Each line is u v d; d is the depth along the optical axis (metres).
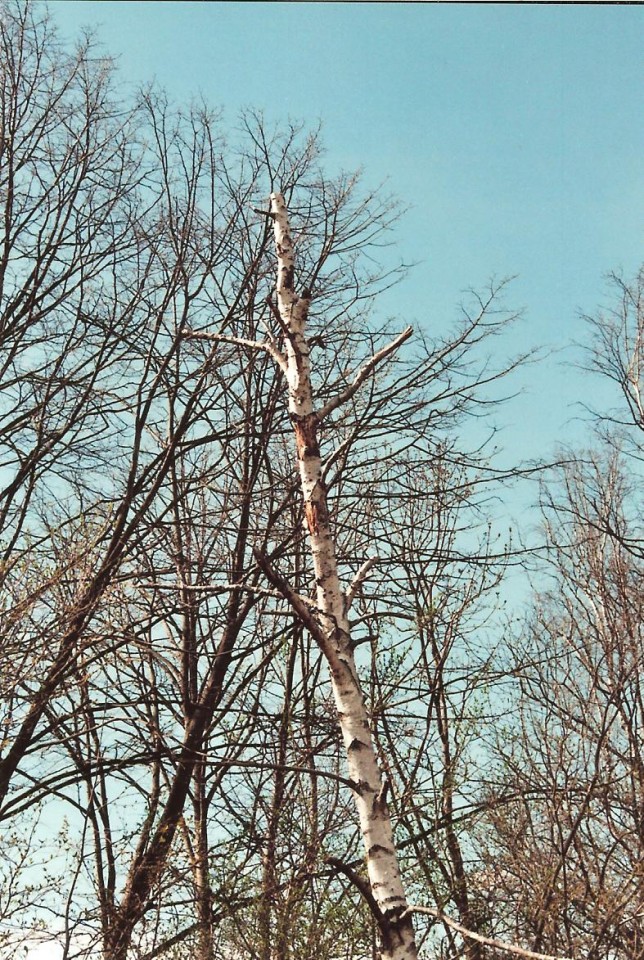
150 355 9.64
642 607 11.14
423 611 9.21
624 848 9.94
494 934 8.98
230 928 7.87
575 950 9.45
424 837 8.66
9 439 9.23
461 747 8.92
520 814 9.77
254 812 8.87
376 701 9.27
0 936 7.09
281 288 6.32
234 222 10.26
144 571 9.02
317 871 8.23
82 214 9.70
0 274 9.20
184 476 10.10
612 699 10.20
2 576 7.49
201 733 8.90
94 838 9.16
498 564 9.87
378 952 7.86
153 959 7.99
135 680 9.06
